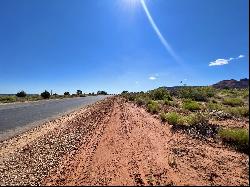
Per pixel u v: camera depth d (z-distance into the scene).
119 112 23.17
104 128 14.90
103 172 7.63
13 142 12.09
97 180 7.05
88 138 12.30
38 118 21.22
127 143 10.92
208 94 35.62
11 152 10.24
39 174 7.62
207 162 8.37
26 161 8.91
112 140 11.58
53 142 11.72
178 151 9.55
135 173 7.48
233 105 24.00
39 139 12.55
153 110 21.28
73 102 45.16
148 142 10.98
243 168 7.85
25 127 16.53
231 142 10.57
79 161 8.70
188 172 7.51
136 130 13.72
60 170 7.91
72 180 7.10
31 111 27.23
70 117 21.62
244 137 9.79
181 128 13.51
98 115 21.89
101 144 10.93
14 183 7.02
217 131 12.40
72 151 10.02
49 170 7.94
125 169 7.83
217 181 6.89
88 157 9.12
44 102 44.75
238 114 17.25
